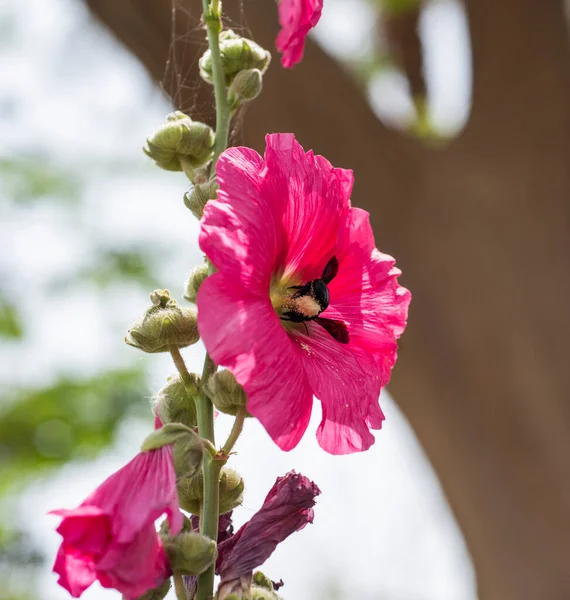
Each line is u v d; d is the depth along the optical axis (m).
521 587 8.08
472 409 8.02
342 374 2.48
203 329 2.14
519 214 8.11
